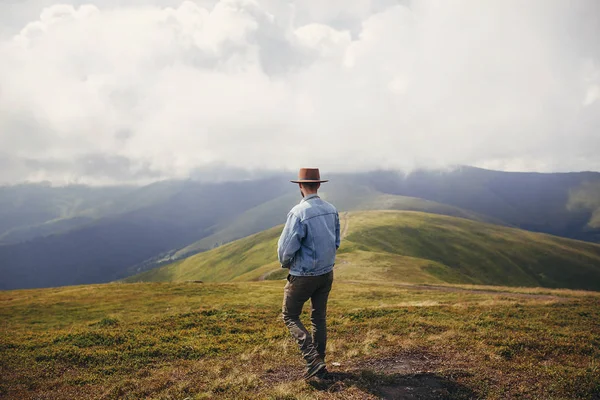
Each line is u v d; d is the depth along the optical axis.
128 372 9.44
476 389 6.79
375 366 7.88
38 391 8.27
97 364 10.11
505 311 16.45
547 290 44.66
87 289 47.81
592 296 35.16
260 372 8.14
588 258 186.12
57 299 40.78
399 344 9.60
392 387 6.76
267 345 10.95
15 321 28.89
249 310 19.61
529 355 8.84
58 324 27.14
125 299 38.56
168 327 14.69
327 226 6.81
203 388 7.36
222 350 10.87
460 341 9.71
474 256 167.62
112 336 12.86
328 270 6.84
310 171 6.90
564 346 9.55
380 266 92.88
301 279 6.74
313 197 6.95
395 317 14.73
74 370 9.71
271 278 103.31
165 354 10.77
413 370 7.59
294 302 6.98
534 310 16.97
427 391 6.64
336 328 12.65
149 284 51.09
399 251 154.12
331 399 6.27
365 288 48.81
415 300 33.25
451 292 42.41
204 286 47.56
